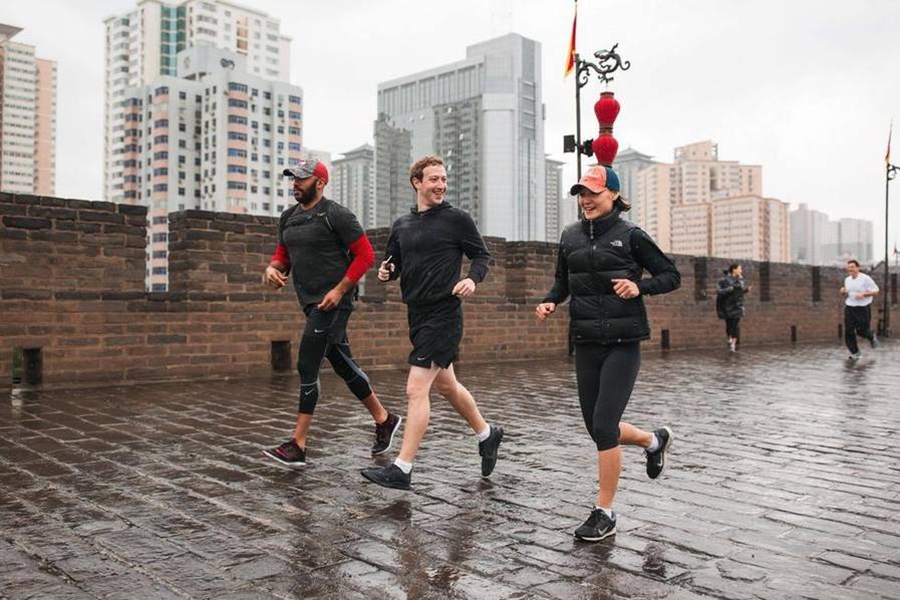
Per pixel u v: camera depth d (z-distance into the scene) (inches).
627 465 208.8
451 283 183.8
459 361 518.0
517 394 358.9
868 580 125.4
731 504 170.9
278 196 4655.5
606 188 157.0
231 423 264.2
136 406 297.9
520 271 570.3
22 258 340.2
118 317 359.3
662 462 179.6
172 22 6368.1
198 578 122.5
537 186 5861.2
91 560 129.9
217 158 4478.3
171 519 153.9
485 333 533.6
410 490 180.1
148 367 368.2
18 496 168.6
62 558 130.6
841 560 135.0
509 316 548.1
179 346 378.0
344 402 315.9
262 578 123.2
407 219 189.6
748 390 378.6
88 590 116.7
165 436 239.3
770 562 133.7
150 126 4613.7
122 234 367.9
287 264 223.5
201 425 259.6
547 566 131.1
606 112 317.1
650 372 473.1
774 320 805.9
